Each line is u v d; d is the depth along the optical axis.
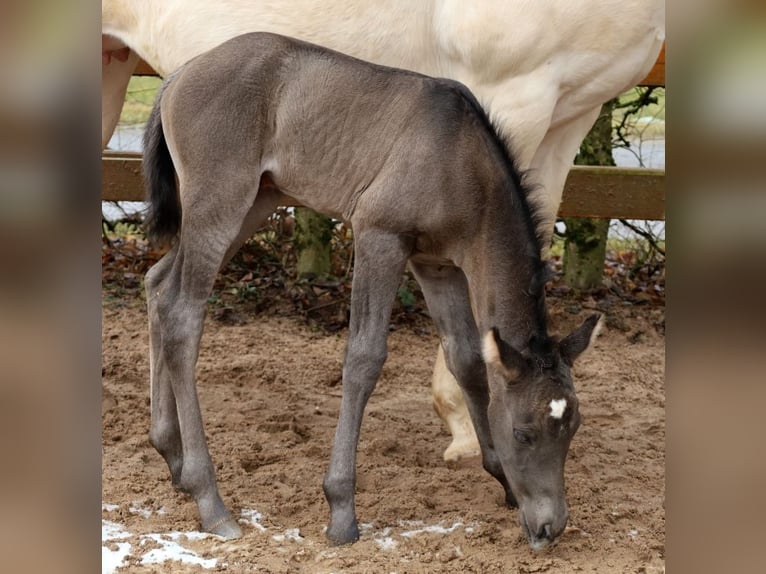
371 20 4.07
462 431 4.08
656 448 4.38
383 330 3.35
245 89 3.48
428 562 3.19
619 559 3.24
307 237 6.25
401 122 3.37
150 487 3.77
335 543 3.31
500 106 3.96
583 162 6.32
